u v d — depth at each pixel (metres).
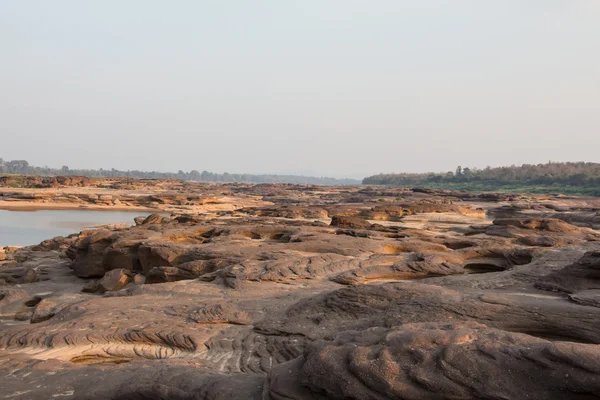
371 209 53.19
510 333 6.87
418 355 6.46
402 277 18.47
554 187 140.00
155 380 8.41
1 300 21.11
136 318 13.81
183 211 86.94
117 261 26.22
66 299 18.66
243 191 144.62
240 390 7.54
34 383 9.22
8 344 12.45
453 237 28.09
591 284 14.23
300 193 134.62
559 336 9.98
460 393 5.86
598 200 87.38
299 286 17.59
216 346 11.61
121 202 97.00
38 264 30.97
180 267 22.34
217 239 28.00
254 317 13.59
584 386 5.46
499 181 174.62
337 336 7.92
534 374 5.83
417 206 53.16
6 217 73.44
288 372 7.17
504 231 30.81
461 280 16.25
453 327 7.48
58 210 86.69
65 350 11.82
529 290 14.63
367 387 6.23
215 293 17.08
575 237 27.23
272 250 23.09
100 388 8.61
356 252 22.64
